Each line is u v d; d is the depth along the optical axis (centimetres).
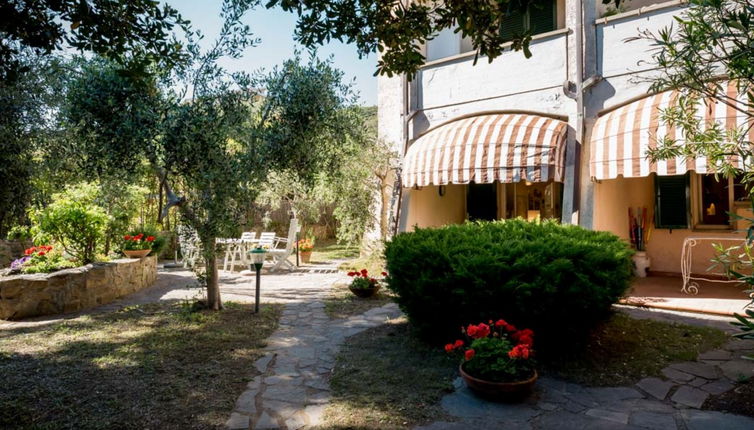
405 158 1082
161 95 623
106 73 594
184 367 482
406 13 437
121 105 593
